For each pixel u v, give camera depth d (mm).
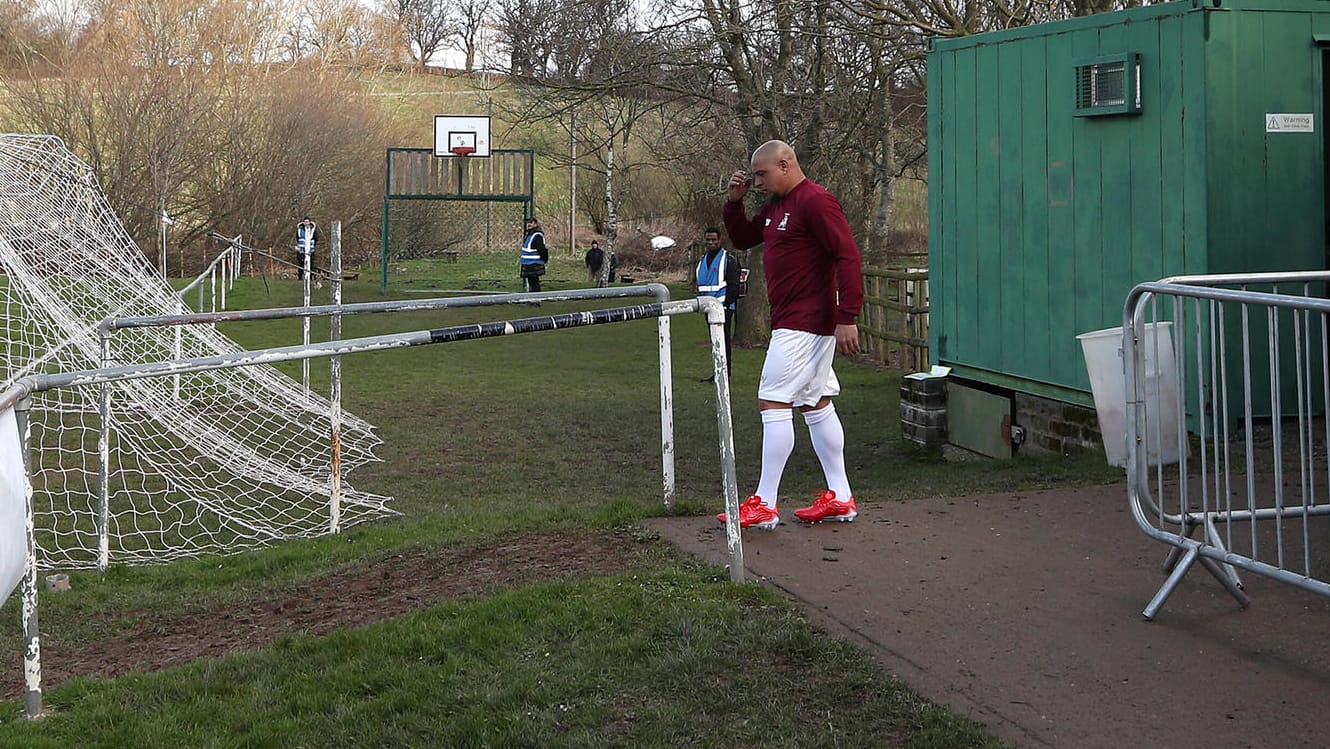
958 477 9367
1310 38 8305
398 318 25734
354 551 6781
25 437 4133
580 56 20156
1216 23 8164
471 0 47312
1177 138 8406
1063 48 9375
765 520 5828
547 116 20594
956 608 4660
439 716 3879
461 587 5383
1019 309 10078
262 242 37812
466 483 9859
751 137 19969
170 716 4023
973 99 10484
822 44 18234
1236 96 8211
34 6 36438
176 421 11570
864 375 17219
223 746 3771
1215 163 8195
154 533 8156
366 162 40562
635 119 22172
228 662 4512
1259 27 8234
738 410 13617
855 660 4125
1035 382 9922
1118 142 8922
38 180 13625
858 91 18578
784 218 5746
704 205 34312
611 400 14477
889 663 4117
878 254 24406
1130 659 4137
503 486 9719
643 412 13578
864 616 4578
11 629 5797
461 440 11828
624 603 4707
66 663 5191
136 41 36531
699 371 17297
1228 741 3514
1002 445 10383
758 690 3928
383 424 12719
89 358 11828
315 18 41969
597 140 36000
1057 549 5461
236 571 6664
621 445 11594
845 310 5578
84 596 6367
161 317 7074
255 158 37406
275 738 3803
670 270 40000
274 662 4469
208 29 37312
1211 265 8211
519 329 5023
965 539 5664
